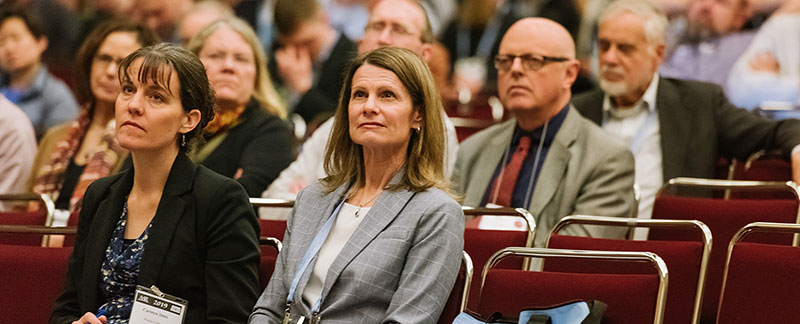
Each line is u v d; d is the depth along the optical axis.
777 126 7.25
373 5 11.95
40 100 9.84
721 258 5.83
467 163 6.91
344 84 4.80
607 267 5.06
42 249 5.11
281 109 7.41
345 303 4.38
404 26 7.42
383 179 4.69
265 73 7.39
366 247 4.46
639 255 4.30
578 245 5.10
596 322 4.07
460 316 4.23
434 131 4.64
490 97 10.94
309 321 4.40
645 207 7.42
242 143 7.02
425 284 4.31
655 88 7.65
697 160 7.41
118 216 4.74
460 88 10.95
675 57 9.98
